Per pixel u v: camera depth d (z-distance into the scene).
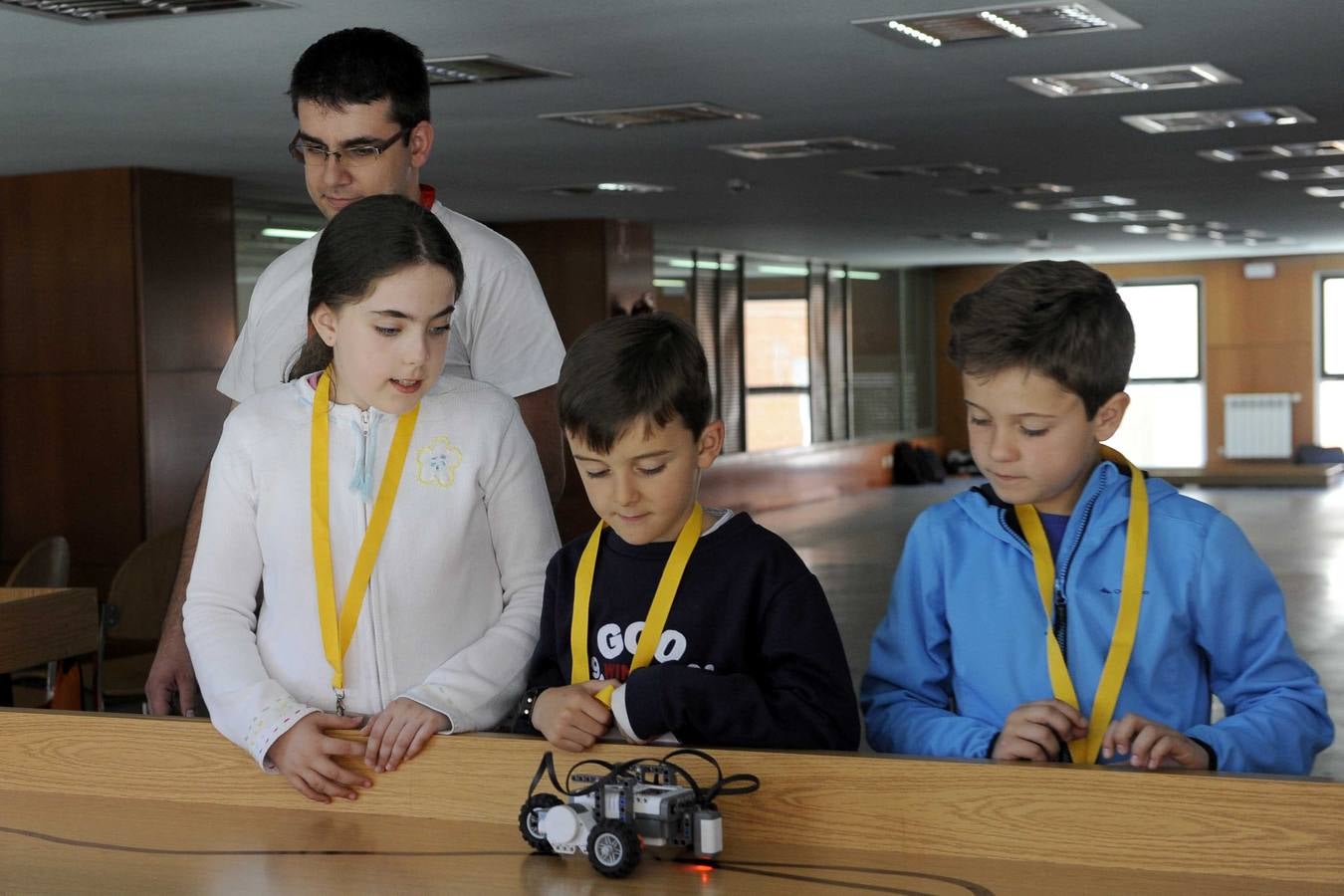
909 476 19.31
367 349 1.84
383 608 1.96
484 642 1.97
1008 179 10.05
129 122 7.04
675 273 14.88
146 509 8.62
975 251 16.94
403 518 1.97
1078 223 13.59
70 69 5.77
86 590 3.47
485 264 2.49
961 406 20.84
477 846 1.67
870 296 19.02
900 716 1.90
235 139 7.59
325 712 1.89
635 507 1.76
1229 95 6.91
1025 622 1.88
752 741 1.72
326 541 1.96
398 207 1.84
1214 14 5.27
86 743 1.96
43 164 8.41
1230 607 1.82
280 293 2.56
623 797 1.54
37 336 8.80
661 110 7.08
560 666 1.94
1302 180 10.39
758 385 16.34
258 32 5.21
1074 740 1.80
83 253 8.66
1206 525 1.85
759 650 1.84
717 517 1.90
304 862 1.62
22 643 3.25
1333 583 10.05
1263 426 19.25
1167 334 19.66
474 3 4.88
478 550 2.04
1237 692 1.83
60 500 8.80
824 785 1.63
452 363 2.47
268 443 1.99
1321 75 6.46
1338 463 19.06
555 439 2.53
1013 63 6.09
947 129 7.84
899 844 1.60
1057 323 1.67
